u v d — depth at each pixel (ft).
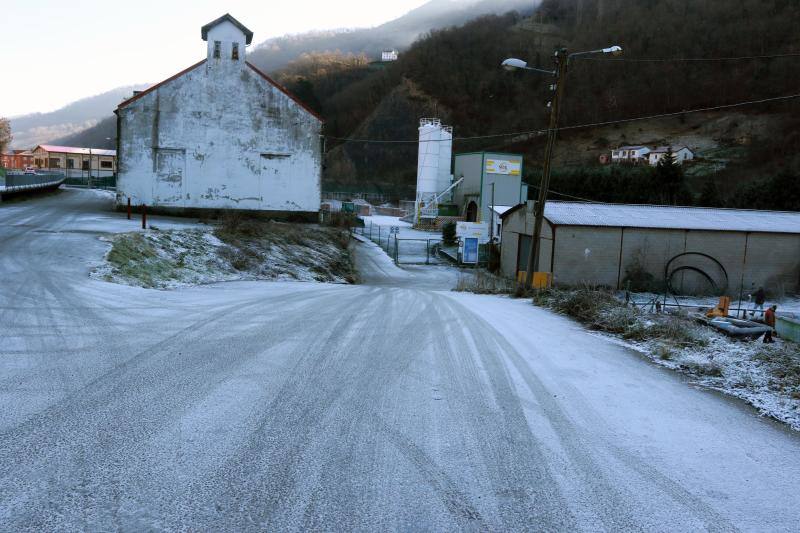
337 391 20.72
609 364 26.78
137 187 111.86
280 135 117.29
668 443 17.06
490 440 16.71
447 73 395.75
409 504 12.80
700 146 327.67
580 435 17.40
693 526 12.39
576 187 220.64
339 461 14.84
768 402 21.20
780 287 102.63
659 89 328.08
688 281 103.24
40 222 79.20
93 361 23.25
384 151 380.58
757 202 176.14
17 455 14.43
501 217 124.67
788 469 15.53
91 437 15.69
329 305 42.86
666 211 115.96
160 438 15.80
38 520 11.62
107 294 40.14
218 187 115.14
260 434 16.38
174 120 112.57
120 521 11.71
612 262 101.65
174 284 52.47
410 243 176.65
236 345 27.20
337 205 278.05
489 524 12.12
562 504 13.10
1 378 20.56
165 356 24.54
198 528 11.57
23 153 370.73
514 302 54.08
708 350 29.17
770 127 303.27
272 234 97.35
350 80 472.44
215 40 113.39
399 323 35.83
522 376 23.95
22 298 35.81
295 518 12.05
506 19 432.25
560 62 68.95
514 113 348.59
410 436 16.76
